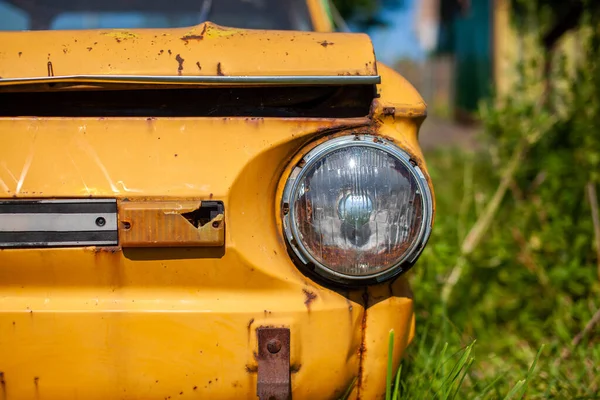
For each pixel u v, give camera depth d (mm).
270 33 1430
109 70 1359
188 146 1353
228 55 1378
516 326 2268
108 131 1354
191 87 1358
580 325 2146
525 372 1909
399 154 1356
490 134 2969
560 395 1783
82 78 1343
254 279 1349
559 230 2430
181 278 1345
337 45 1411
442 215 2852
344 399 1393
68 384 1335
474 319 2227
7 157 1341
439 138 7652
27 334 1330
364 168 1345
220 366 1335
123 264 1339
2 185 1332
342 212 1336
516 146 2834
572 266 2244
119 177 1337
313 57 1390
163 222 1319
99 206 1330
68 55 1371
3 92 1366
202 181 1340
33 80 1339
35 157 1343
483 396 1722
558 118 2824
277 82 1357
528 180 2799
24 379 1336
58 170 1339
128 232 1319
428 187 1364
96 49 1378
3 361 1333
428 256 2139
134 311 1329
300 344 1343
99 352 1331
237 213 1351
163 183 1336
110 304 1336
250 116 1405
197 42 1391
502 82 6770
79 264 1337
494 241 2535
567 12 3133
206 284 1350
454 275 2285
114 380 1334
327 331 1353
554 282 2264
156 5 2061
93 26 2053
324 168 1347
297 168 1358
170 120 1358
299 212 1347
